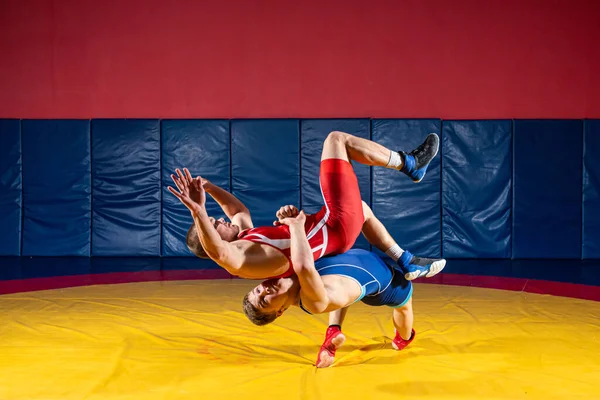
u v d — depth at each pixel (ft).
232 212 13.55
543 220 27.14
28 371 11.87
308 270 10.49
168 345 13.69
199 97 28.63
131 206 27.55
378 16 28.32
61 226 27.63
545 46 28.12
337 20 28.43
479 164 27.12
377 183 27.12
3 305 17.54
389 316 16.44
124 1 28.58
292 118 27.48
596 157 26.96
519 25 28.12
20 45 28.68
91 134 27.61
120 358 12.68
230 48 28.60
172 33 28.63
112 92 28.68
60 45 28.66
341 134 12.98
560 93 28.14
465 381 11.28
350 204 12.52
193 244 12.61
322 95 28.53
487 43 28.22
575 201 27.09
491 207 27.12
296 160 27.22
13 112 28.73
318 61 28.50
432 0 28.22
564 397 10.50
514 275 23.04
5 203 27.66
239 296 18.83
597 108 28.09
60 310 16.92
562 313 16.61
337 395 10.58
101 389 10.91
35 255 27.61
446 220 27.22
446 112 28.35
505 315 16.37
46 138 27.61
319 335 14.61
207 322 15.69
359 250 13.01
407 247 27.12
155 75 28.63
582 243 27.04
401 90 28.40
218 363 12.44
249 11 28.53
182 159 27.45
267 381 11.32
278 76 28.55
